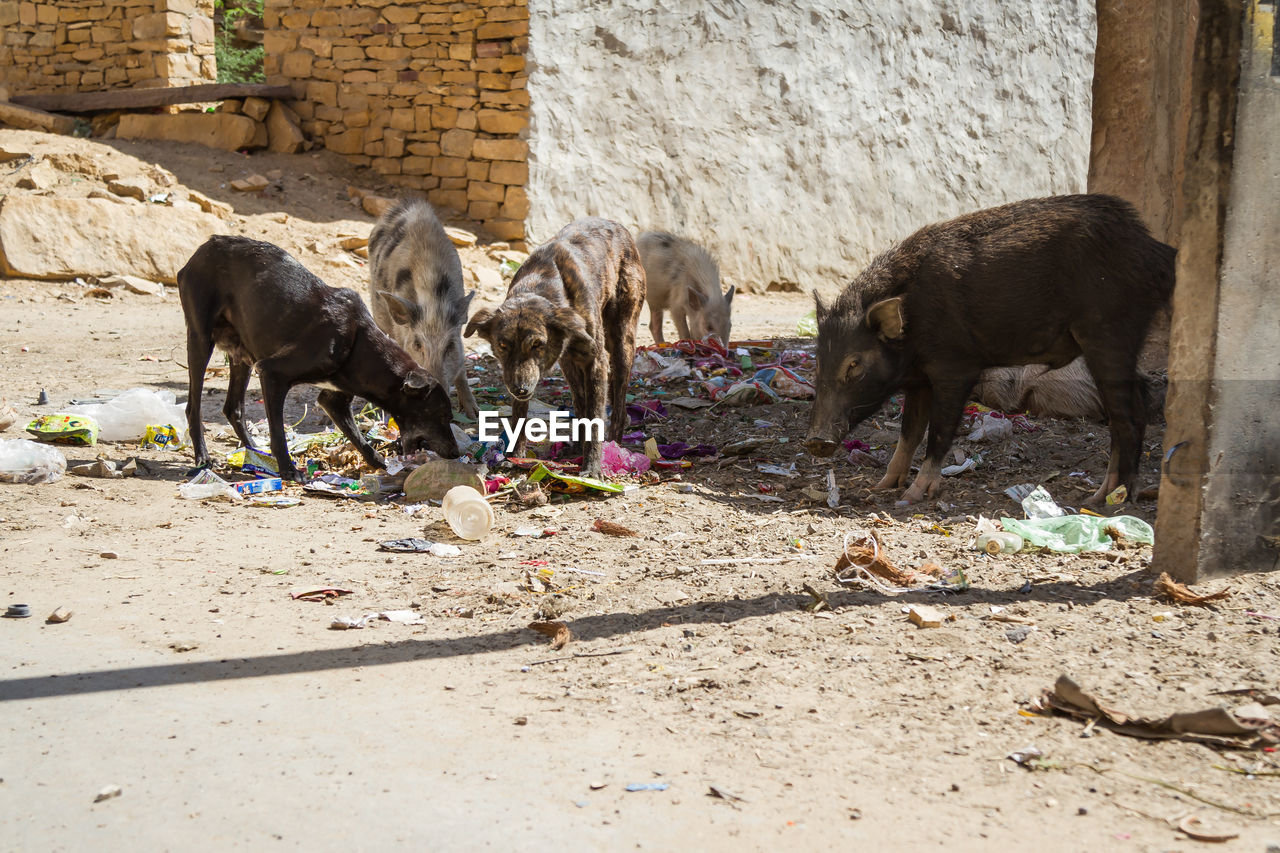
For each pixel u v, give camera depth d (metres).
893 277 6.54
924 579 5.02
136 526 6.02
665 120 21.17
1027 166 26.30
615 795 3.07
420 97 20.08
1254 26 4.41
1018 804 3.01
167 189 18.12
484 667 4.05
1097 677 3.83
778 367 11.10
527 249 19.75
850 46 23.30
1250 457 4.84
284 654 4.18
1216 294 4.58
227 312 7.18
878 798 3.04
